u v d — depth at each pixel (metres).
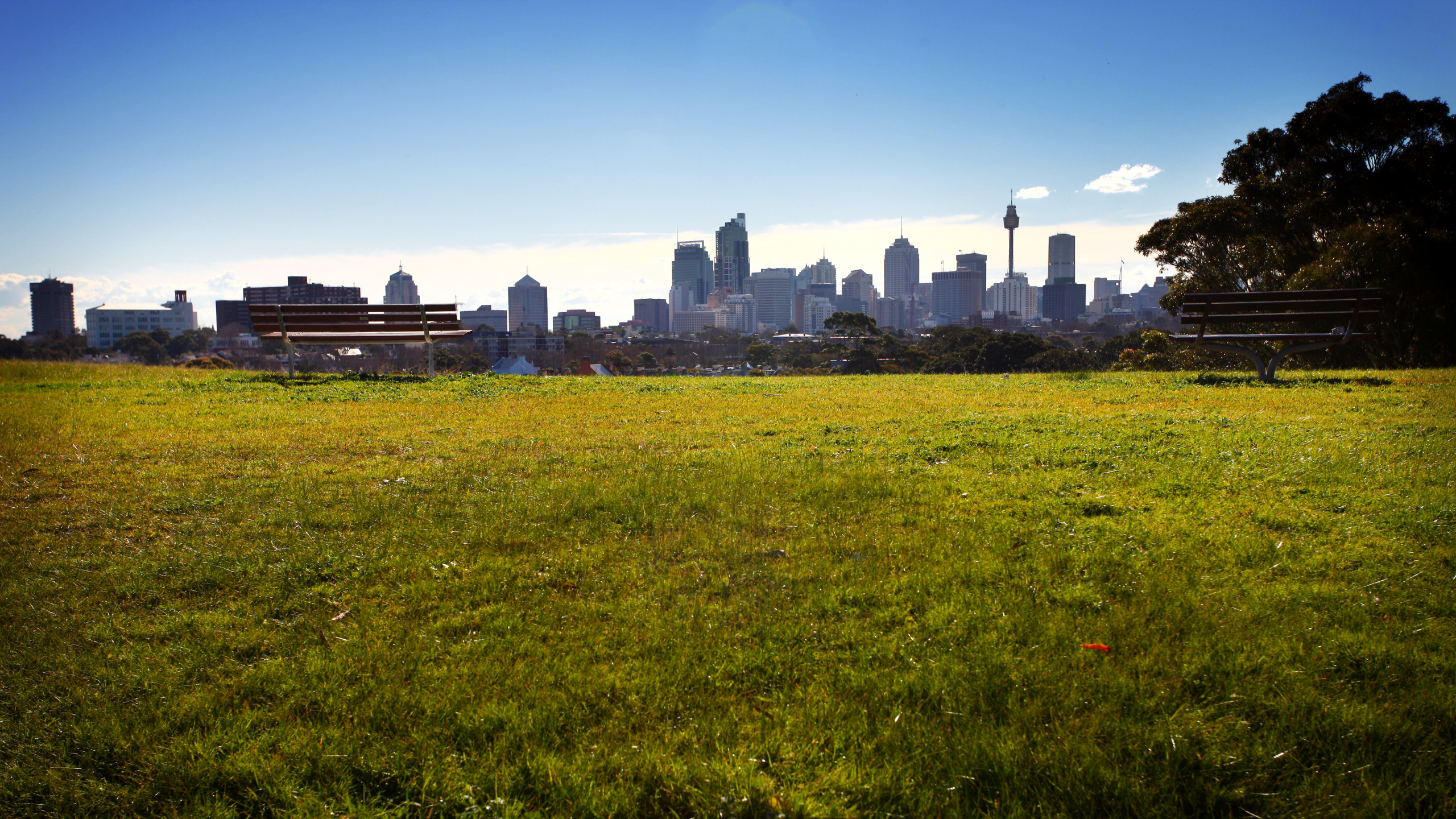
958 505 5.16
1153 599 3.66
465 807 2.46
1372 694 2.89
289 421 8.57
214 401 10.21
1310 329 23.62
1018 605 3.64
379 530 4.80
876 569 4.11
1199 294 11.80
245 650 3.41
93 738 2.79
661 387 12.41
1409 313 24.12
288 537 4.67
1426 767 2.51
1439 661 3.04
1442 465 5.70
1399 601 3.55
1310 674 3.02
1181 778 2.53
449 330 12.97
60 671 3.22
